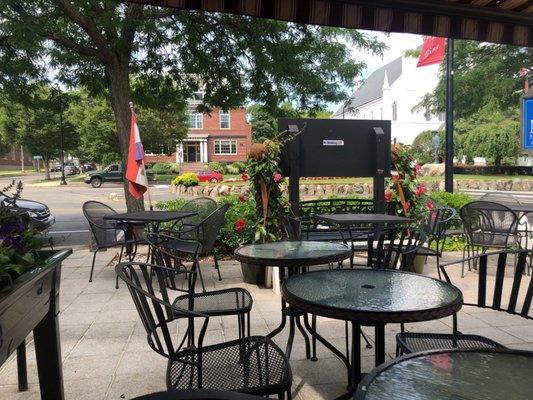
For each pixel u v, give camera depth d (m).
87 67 7.41
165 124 28.39
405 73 35.75
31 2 5.89
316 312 1.77
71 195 19.78
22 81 7.07
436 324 3.48
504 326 3.41
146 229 5.60
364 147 5.21
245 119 41.34
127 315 3.79
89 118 26.14
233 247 5.89
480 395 1.11
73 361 2.91
